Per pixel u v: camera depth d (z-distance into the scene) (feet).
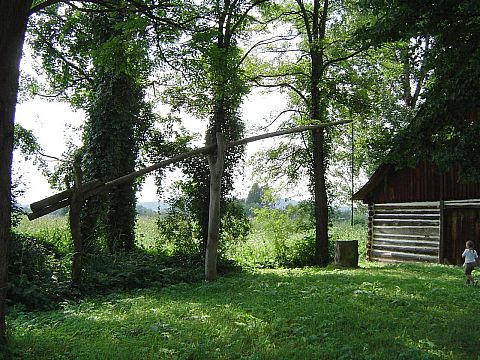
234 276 52.95
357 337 23.41
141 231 68.44
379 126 95.50
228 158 61.98
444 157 35.04
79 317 29.22
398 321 26.55
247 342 22.80
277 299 34.40
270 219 76.79
